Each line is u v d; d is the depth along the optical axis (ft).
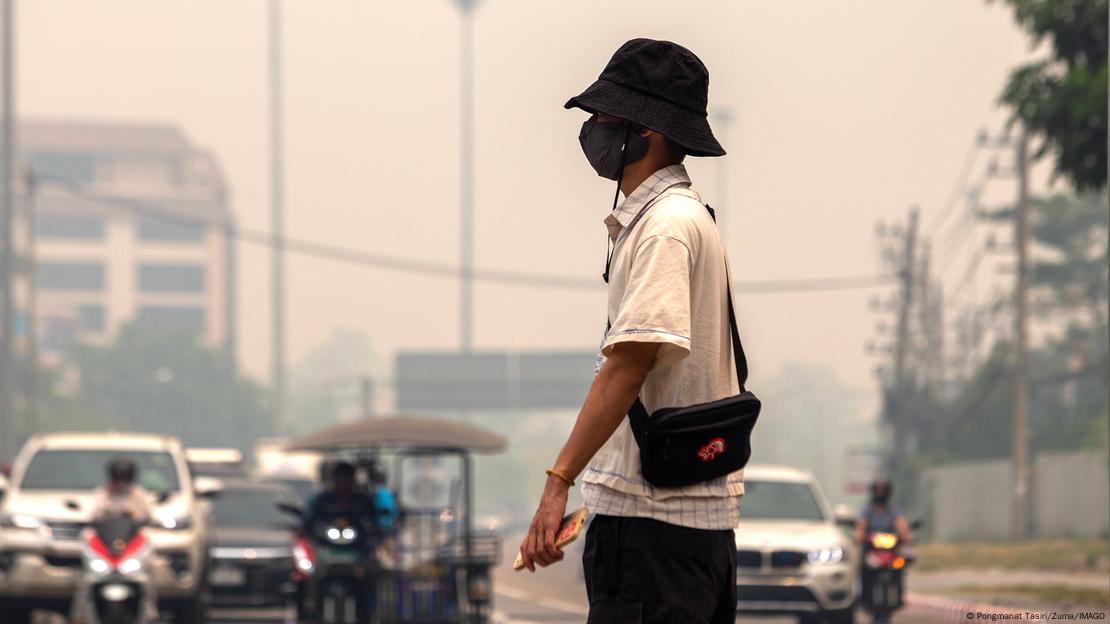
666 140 22.25
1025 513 229.45
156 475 105.19
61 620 107.24
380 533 90.48
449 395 496.23
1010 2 122.01
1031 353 348.38
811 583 105.09
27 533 96.84
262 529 122.83
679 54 22.27
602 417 20.74
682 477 21.30
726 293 22.15
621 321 20.95
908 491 333.83
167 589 98.17
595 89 22.33
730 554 21.95
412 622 90.12
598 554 21.74
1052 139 122.93
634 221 21.93
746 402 21.59
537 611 123.13
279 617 124.16
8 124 219.41
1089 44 121.80
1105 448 232.53
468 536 92.07
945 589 129.29
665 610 21.30
